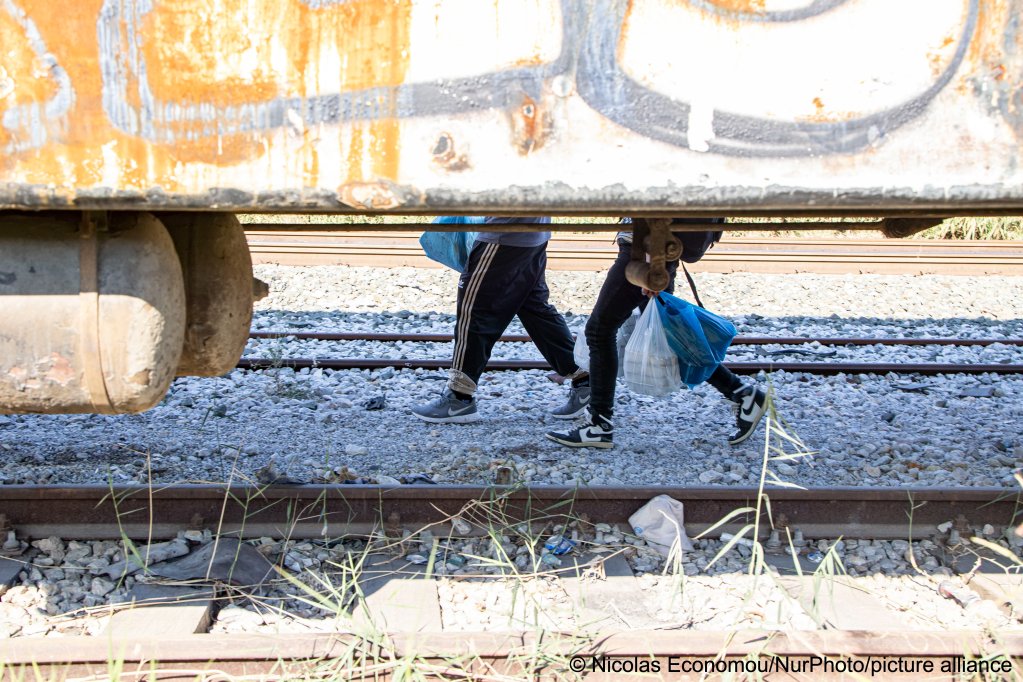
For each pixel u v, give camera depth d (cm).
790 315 844
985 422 544
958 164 208
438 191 207
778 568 347
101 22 203
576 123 205
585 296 857
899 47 205
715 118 206
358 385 582
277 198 208
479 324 498
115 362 225
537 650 262
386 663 260
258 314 773
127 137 206
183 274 262
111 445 454
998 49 204
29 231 223
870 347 729
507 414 537
